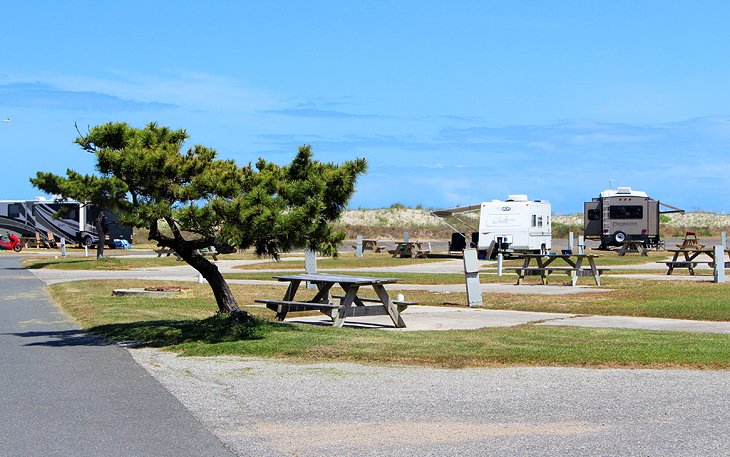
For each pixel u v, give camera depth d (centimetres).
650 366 1057
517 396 893
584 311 1759
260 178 1354
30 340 1407
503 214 4250
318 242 1366
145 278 2997
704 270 3133
